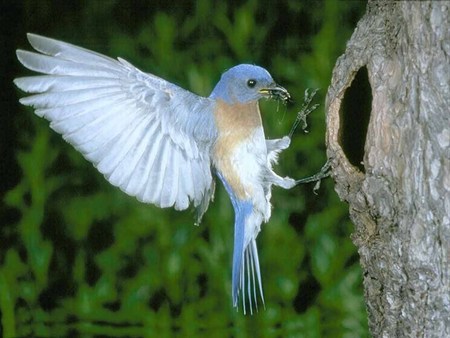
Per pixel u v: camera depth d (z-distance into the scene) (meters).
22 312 13.23
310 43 14.62
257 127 9.05
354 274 12.62
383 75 8.25
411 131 8.02
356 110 9.23
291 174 13.55
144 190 8.45
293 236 12.98
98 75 8.20
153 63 14.38
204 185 8.80
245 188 9.02
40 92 7.92
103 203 14.09
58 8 15.71
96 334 13.15
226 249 12.76
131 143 8.34
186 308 12.77
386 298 8.42
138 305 13.05
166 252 13.09
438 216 7.97
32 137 14.80
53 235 14.20
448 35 7.84
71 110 8.06
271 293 12.73
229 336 12.63
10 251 13.23
